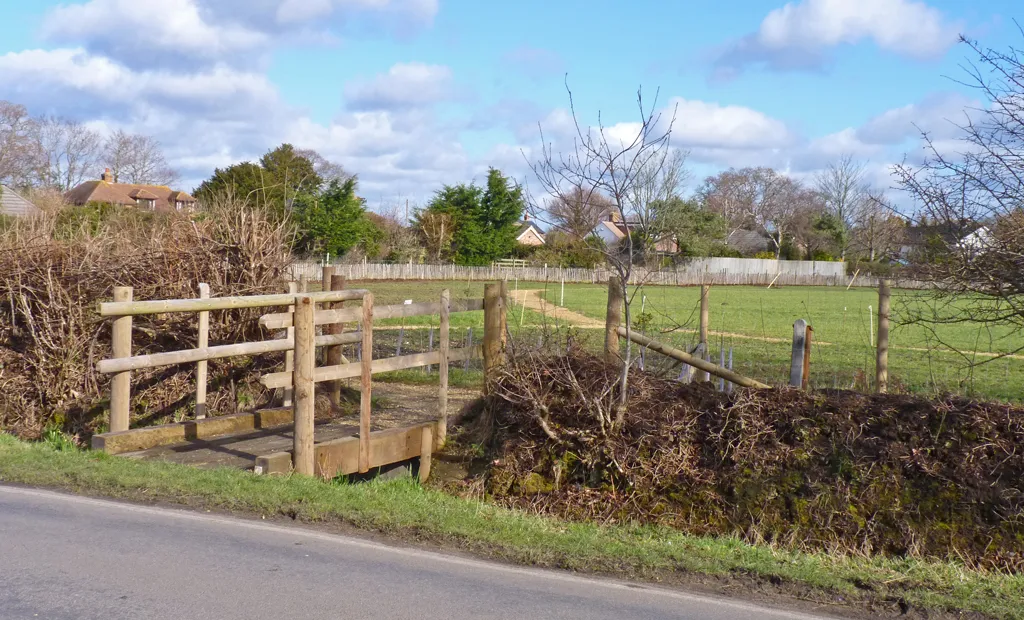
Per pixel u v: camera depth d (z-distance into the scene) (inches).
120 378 353.1
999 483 311.4
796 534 316.2
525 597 206.1
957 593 221.5
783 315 1304.1
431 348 674.8
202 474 302.0
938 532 306.0
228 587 202.2
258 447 362.6
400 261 2423.7
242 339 462.0
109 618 180.5
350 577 213.5
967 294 342.0
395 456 373.4
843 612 209.0
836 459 331.0
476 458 389.1
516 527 268.4
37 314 436.8
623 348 434.3
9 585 197.9
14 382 427.8
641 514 336.2
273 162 2003.0
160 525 251.8
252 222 484.7
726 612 203.2
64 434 411.2
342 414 459.2
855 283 2108.8
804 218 3034.0
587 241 348.2
